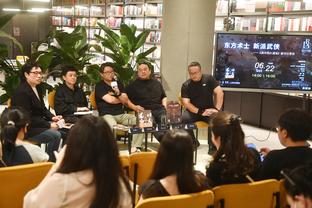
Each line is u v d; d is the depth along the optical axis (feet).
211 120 8.09
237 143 7.61
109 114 17.30
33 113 14.83
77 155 5.24
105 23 33.73
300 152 7.84
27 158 8.91
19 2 43.01
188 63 20.15
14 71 19.47
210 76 18.08
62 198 5.18
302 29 21.09
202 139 19.20
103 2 34.24
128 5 31.14
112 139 5.40
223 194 7.20
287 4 22.04
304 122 7.78
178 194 6.52
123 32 21.62
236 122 7.69
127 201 5.69
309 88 18.93
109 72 17.63
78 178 5.23
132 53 22.48
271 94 22.06
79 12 37.96
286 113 8.01
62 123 14.98
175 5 19.86
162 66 20.67
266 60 18.72
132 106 17.46
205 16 19.89
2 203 7.64
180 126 15.69
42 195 5.19
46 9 44.39
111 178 5.29
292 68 18.76
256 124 23.04
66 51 20.29
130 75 20.57
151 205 6.14
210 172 7.75
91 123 5.33
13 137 8.76
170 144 6.38
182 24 19.92
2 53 19.36
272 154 8.10
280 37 18.51
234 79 18.93
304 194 3.74
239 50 18.66
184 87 18.15
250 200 7.52
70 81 16.66
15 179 7.62
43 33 45.50
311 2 20.99
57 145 14.47
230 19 24.00
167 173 6.48
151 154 9.52
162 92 18.30
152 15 28.68
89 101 19.04
